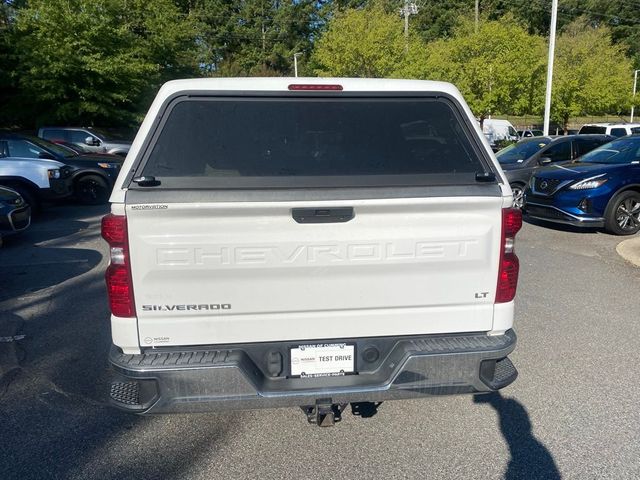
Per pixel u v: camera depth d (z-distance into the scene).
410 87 2.78
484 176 2.61
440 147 2.74
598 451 2.91
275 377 2.61
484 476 2.72
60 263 7.11
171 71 27.25
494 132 28.83
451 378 2.60
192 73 29.42
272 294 2.50
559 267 6.69
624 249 7.27
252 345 2.56
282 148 2.65
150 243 2.38
